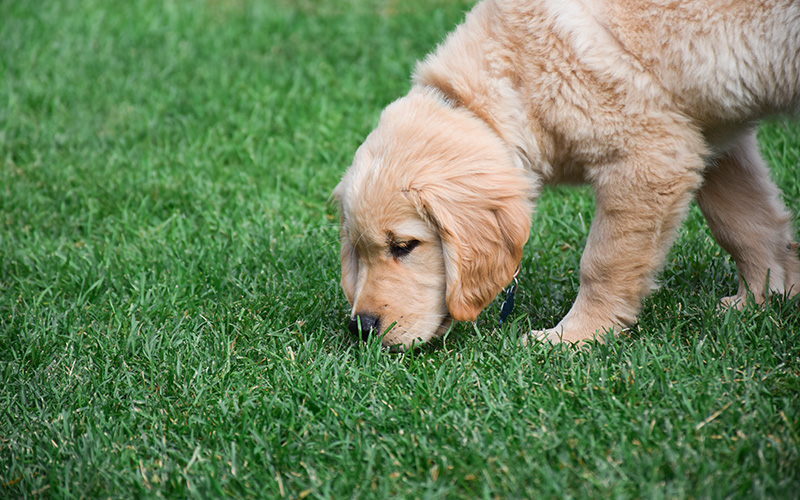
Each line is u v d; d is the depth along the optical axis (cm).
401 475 93
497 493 91
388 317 104
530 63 103
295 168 142
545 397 98
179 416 100
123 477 95
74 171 144
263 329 110
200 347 108
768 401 95
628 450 92
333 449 96
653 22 101
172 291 117
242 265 122
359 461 94
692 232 121
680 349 102
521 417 97
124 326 112
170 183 139
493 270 102
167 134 151
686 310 108
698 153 104
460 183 101
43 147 150
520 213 102
